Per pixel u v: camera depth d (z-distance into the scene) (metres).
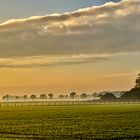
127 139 50.91
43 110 138.25
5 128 66.50
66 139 51.56
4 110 143.38
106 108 149.50
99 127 65.94
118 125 69.25
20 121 84.00
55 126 69.56
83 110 131.88
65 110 134.25
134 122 75.69
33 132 59.66
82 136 54.03
